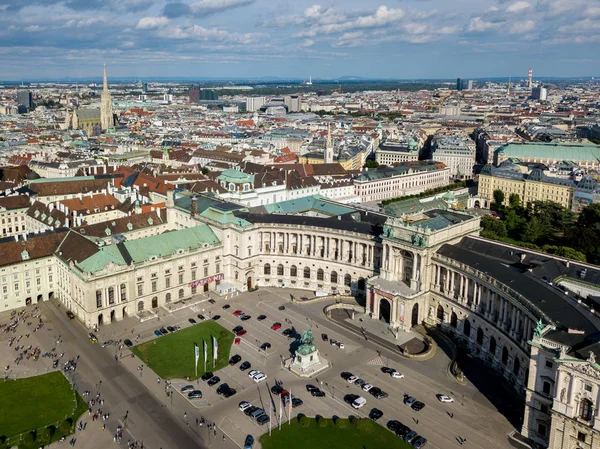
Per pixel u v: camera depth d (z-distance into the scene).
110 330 188.12
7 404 144.62
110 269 190.12
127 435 133.75
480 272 171.38
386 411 145.00
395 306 190.00
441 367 167.38
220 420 140.50
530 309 145.75
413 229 191.38
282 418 141.25
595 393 115.31
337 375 162.25
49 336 182.88
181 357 170.62
